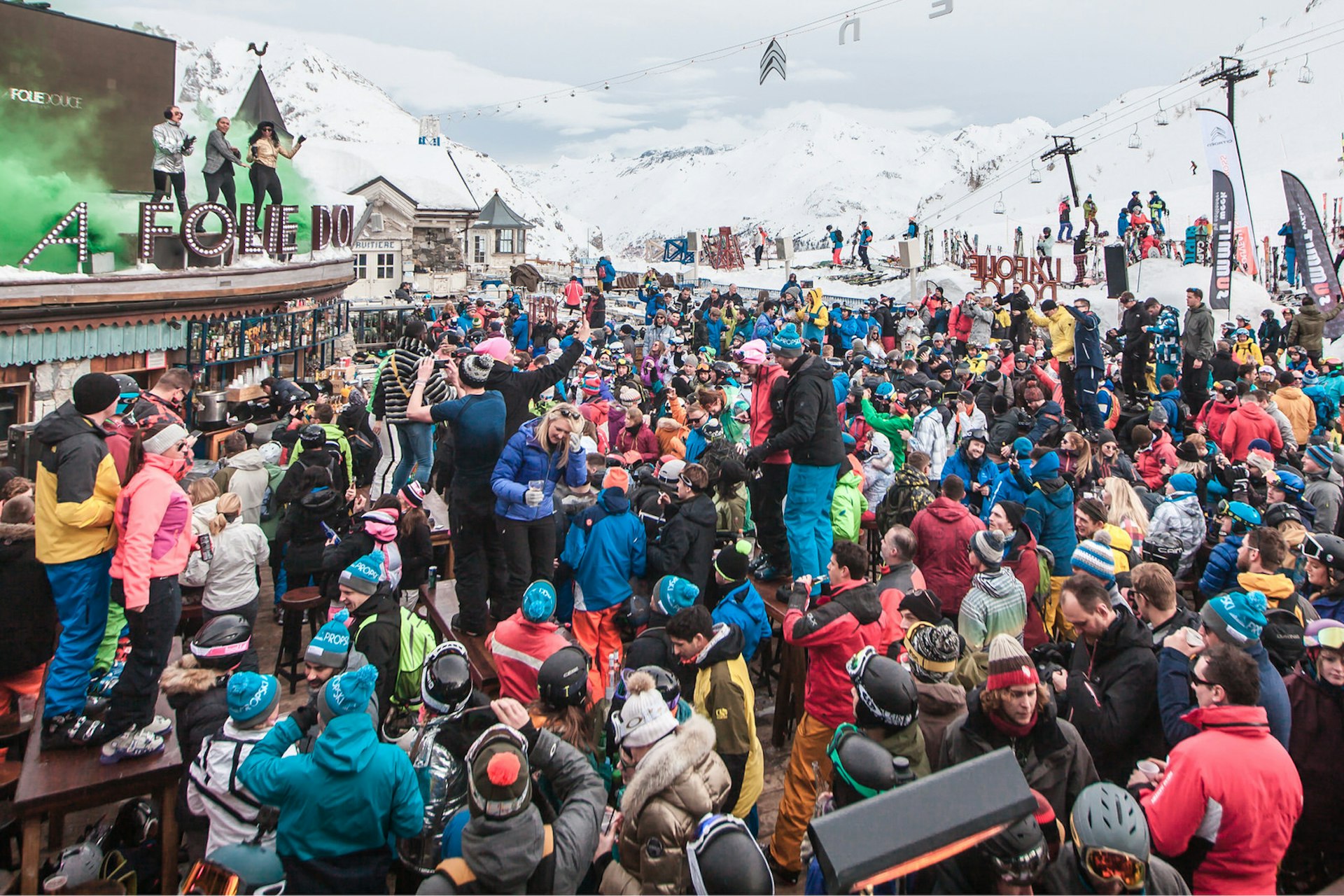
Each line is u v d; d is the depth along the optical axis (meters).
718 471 9.10
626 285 47.91
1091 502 7.55
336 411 12.15
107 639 6.29
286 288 18.91
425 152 56.06
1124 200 68.69
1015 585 6.30
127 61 16.05
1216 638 4.70
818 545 7.67
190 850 5.43
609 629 6.95
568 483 6.77
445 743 4.38
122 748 5.32
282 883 4.19
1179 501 8.78
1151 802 3.93
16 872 5.66
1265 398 12.78
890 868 2.50
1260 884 3.74
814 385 7.33
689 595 5.85
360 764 3.84
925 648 4.92
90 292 12.76
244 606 7.60
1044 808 3.40
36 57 14.60
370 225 48.19
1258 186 59.88
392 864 4.25
